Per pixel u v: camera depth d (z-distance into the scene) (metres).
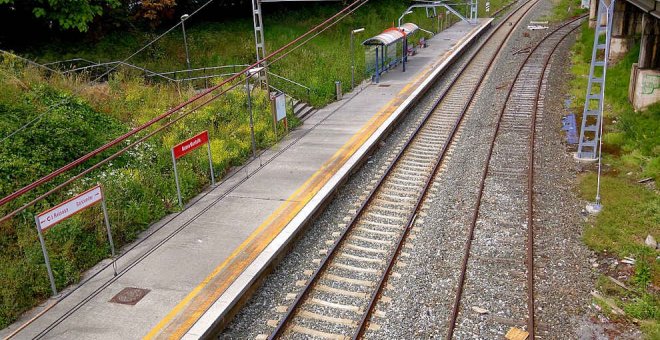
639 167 15.71
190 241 12.00
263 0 19.39
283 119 19.70
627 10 26.84
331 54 31.06
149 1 28.30
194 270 10.78
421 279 10.70
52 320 9.39
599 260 11.23
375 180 15.71
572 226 12.62
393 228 12.78
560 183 15.05
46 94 16.48
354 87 26.80
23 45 23.88
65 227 11.45
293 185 14.90
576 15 46.72
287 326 9.42
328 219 13.40
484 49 35.97
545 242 11.94
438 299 10.07
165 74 25.02
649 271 10.64
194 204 14.05
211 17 34.84
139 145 16.12
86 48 25.20
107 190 13.23
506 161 16.72
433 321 9.45
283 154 17.62
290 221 12.61
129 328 9.05
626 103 21.00
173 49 28.45
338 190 14.98
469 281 10.59
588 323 9.28
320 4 39.34
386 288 10.45
